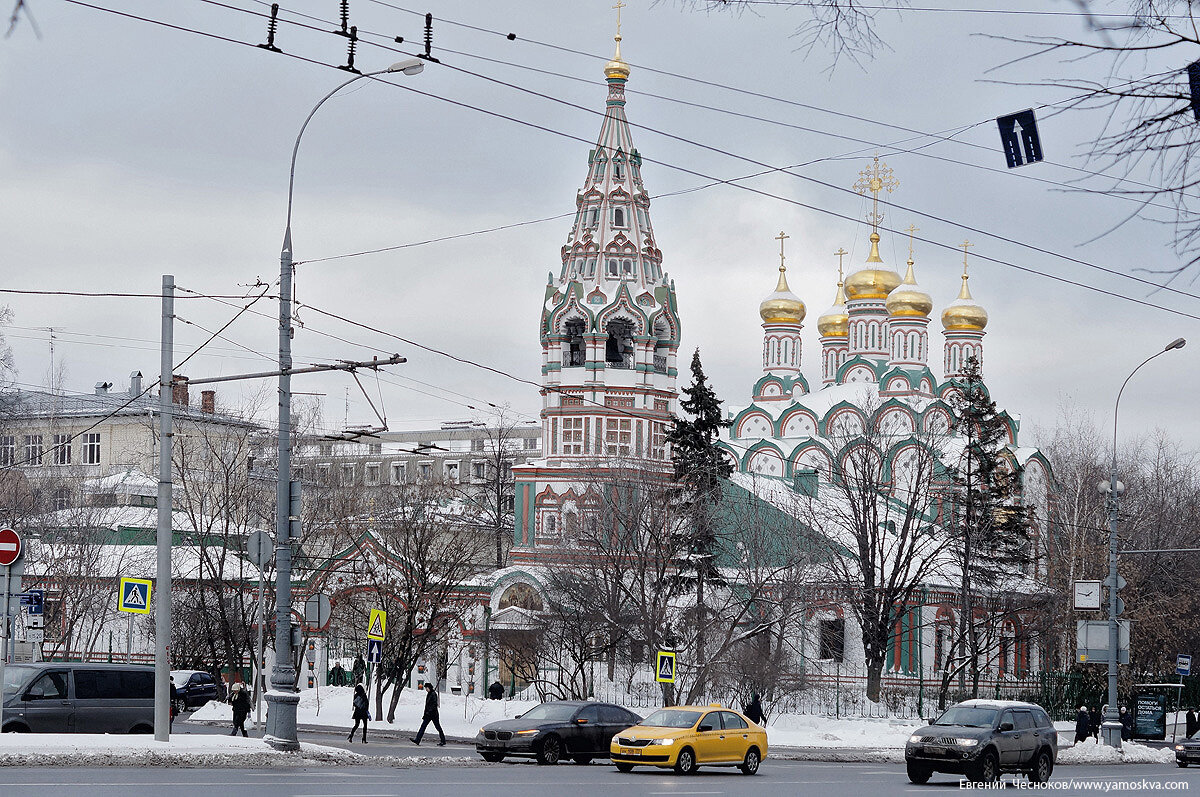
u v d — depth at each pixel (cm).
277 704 3456
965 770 3475
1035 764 3653
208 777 2733
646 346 8994
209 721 5897
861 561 7112
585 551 6506
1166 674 8669
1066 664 8544
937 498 8181
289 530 3553
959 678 7850
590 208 9125
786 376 11181
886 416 9888
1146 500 10469
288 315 3562
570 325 9112
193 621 6931
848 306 10981
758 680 6103
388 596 6303
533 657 6712
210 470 7969
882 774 3941
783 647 6825
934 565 8025
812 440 9881
